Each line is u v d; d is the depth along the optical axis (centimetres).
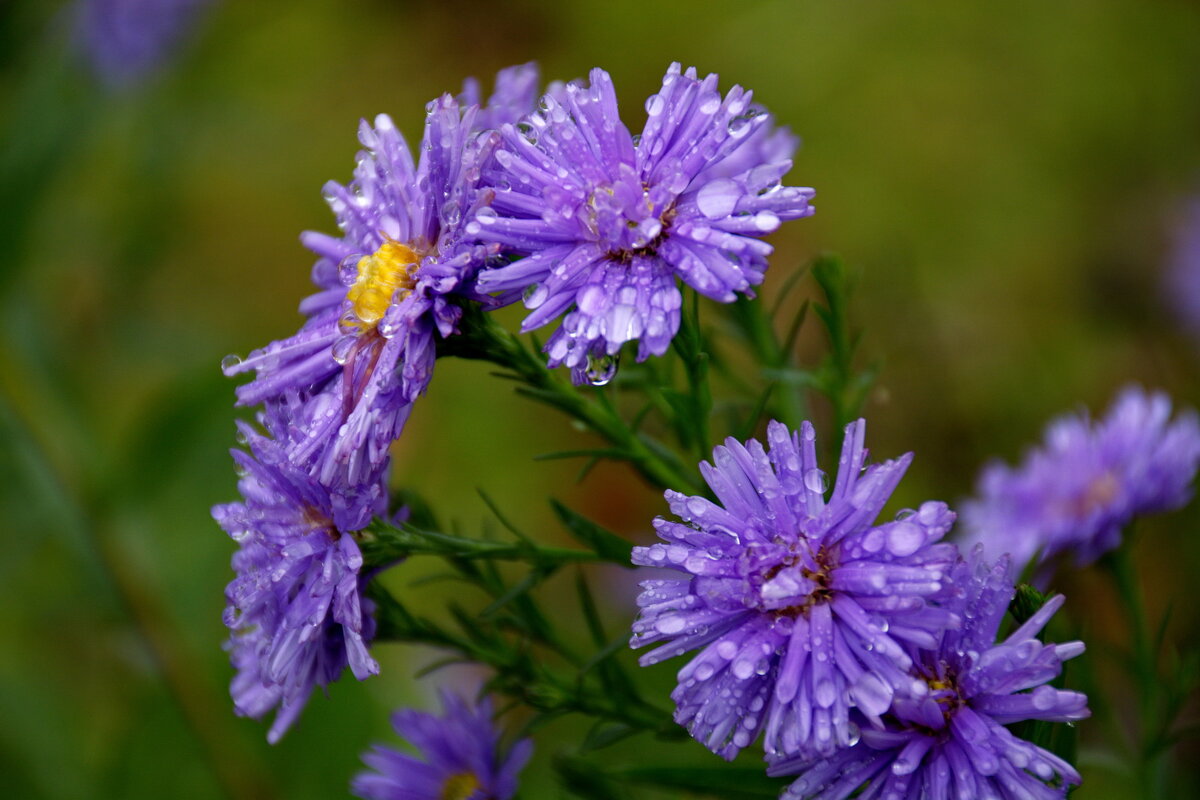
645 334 28
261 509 30
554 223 29
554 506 31
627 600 51
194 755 43
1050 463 38
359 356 30
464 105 31
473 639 33
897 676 27
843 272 33
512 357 31
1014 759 27
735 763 32
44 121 45
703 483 32
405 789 33
